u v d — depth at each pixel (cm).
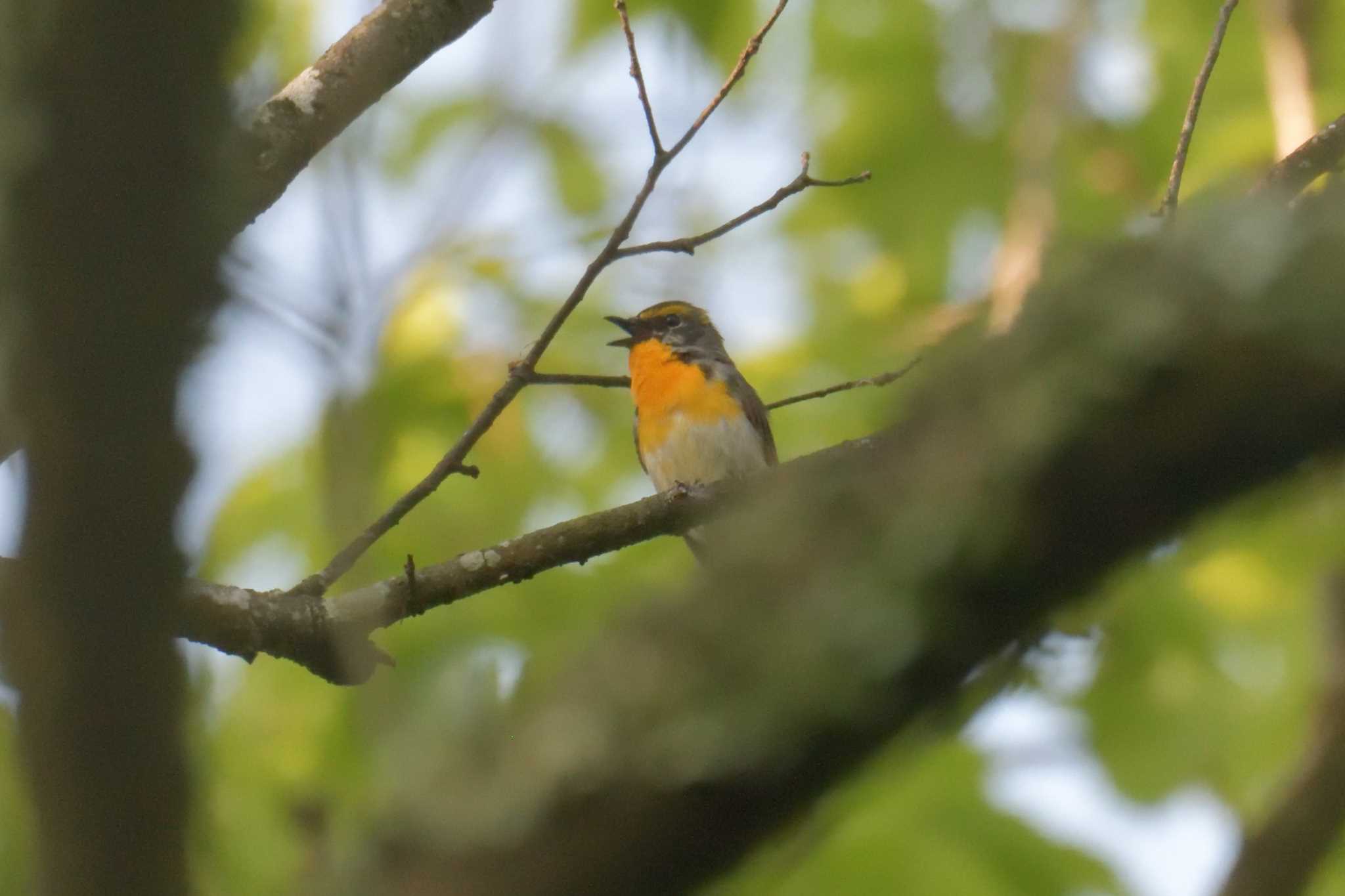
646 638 330
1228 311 302
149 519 253
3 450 387
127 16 228
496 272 1235
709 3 1281
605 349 1295
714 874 317
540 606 999
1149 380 304
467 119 1217
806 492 332
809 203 1491
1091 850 941
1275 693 1104
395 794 338
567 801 317
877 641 310
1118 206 1341
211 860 693
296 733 920
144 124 234
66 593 255
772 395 1343
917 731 327
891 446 331
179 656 267
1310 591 1063
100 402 245
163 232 240
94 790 264
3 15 231
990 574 309
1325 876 1103
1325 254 299
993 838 927
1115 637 977
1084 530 307
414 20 796
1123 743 1019
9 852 657
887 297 1405
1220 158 1366
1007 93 1477
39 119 233
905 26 1511
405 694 428
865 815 919
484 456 1134
